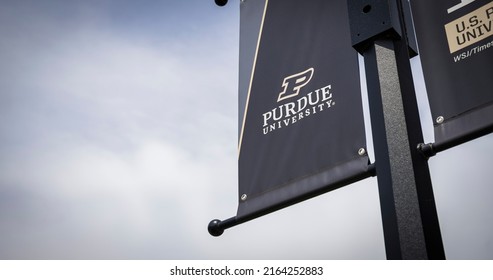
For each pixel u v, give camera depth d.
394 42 2.60
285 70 3.11
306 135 2.81
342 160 2.62
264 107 3.08
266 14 3.43
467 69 2.48
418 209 2.12
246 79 3.27
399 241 2.10
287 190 2.75
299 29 3.19
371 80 2.53
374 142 2.37
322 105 2.83
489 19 2.52
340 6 3.07
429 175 2.30
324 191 2.62
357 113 2.68
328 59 2.94
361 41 2.63
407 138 2.30
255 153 2.98
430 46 2.64
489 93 2.38
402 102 2.39
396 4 2.68
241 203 2.90
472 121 2.36
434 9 2.71
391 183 2.23
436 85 2.53
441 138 2.38
